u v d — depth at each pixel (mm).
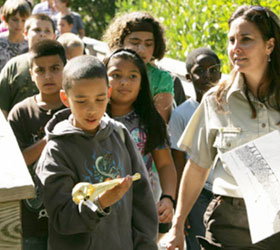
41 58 4023
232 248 3490
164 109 4656
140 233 3193
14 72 4785
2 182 2371
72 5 15195
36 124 3900
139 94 3951
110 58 3922
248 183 3277
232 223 3465
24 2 6941
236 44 3340
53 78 3941
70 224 2902
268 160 3283
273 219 3193
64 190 2986
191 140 3662
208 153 3607
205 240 3582
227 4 7207
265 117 3391
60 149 3045
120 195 2812
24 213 3602
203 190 4340
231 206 3451
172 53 8508
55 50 4066
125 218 3127
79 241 3008
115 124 3223
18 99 4770
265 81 3373
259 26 3301
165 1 9484
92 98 3033
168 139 3967
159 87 4648
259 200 3238
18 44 6906
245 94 3395
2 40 6859
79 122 3086
